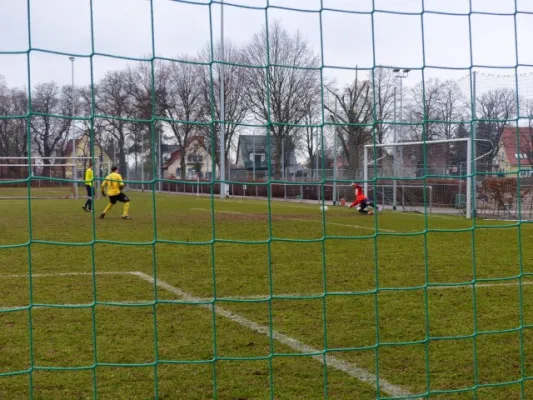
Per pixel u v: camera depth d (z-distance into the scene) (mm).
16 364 4359
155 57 3752
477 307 6188
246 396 3818
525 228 14648
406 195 21625
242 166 24984
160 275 7988
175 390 3914
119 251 10297
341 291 6992
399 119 10852
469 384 4074
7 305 6176
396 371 4301
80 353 4617
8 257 9555
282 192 25562
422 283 7535
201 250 10461
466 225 15359
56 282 7461
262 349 4762
